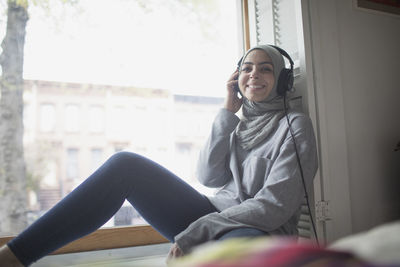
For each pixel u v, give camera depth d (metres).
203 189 2.46
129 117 6.77
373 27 1.57
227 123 1.21
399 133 1.57
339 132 1.37
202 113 7.05
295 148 1.01
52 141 6.38
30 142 6.22
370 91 1.52
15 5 2.95
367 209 1.42
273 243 0.26
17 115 3.10
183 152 6.88
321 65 1.36
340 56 1.45
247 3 1.74
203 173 1.20
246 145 1.17
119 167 0.96
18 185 3.12
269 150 1.10
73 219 0.87
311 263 0.23
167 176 1.04
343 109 1.40
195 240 0.88
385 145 1.52
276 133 1.12
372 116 1.50
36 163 6.09
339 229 1.31
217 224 0.88
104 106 6.73
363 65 1.51
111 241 1.37
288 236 0.97
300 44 1.35
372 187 1.45
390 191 1.50
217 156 1.17
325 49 1.38
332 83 1.38
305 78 1.32
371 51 1.55
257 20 1.66
